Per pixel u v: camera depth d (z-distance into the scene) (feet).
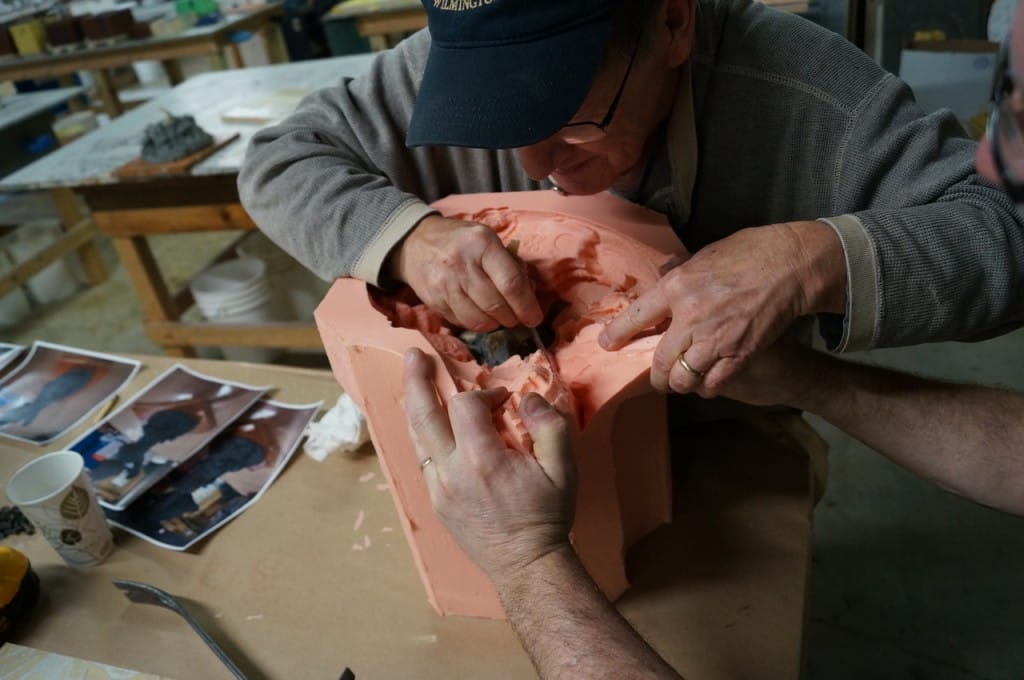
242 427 3.76
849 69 2.68
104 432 3.81
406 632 2.69
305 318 8.20
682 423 3.40
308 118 3.42
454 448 2.13
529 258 2.78
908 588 5.15
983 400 2.59
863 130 2.62
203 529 3.21
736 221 3.06
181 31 10.11
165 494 3.42
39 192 9.76
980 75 6.63
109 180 6.07
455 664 2.54
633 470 2.71
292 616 2.80
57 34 10.02
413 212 2.78
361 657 2.61
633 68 2.40
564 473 2.09
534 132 2.15
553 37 2.17
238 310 7.32
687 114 2.72
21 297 9.87
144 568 3.09
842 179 2.70
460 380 2.32
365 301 2.68
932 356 6.99
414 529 2.57
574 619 1.97
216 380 4.11
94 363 4.44
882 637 4.88
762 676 2.38
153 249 11.11
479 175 3.53
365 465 3.45
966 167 2.45
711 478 3.12
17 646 2.81
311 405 3.84
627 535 2.82
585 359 2.41
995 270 2.27
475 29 2.20
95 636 2.83
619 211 2.90
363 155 3.36
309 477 3.43
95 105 12.69
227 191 6.18
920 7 6.81
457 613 2.72
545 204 3.00
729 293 2.15
